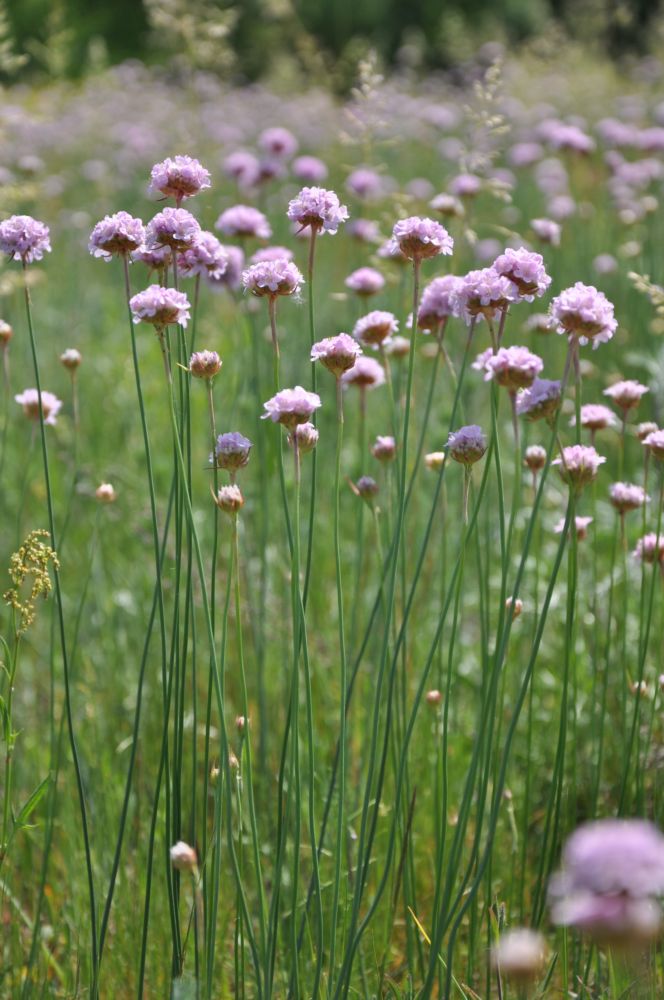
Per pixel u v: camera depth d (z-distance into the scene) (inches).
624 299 80.3
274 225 94.3
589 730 54.5
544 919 50.0
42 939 49.4
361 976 47.2
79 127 144.6
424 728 52.3
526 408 44.8
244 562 56.6
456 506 60.7
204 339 82.4
